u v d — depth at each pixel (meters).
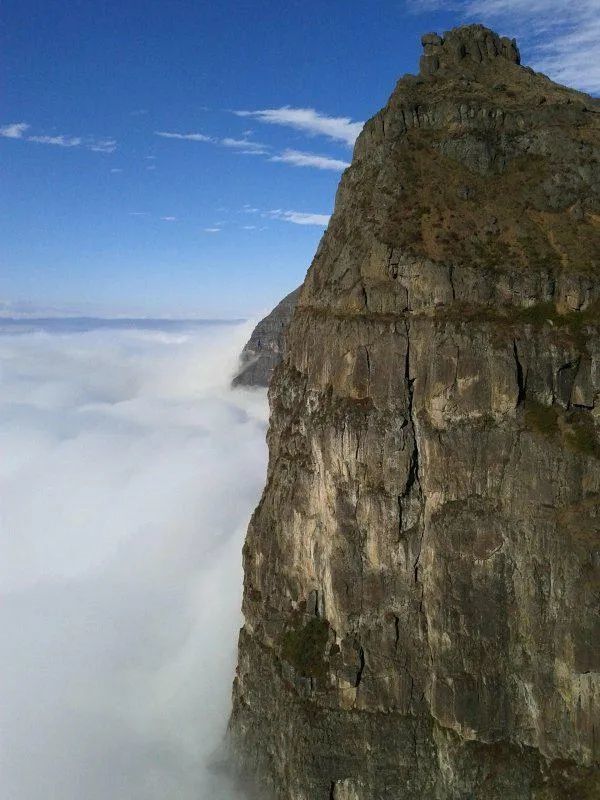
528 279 58.41
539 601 53.78
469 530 56.41
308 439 66.56
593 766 52.19
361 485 60.88
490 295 59.06
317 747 60.50
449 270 60.00
